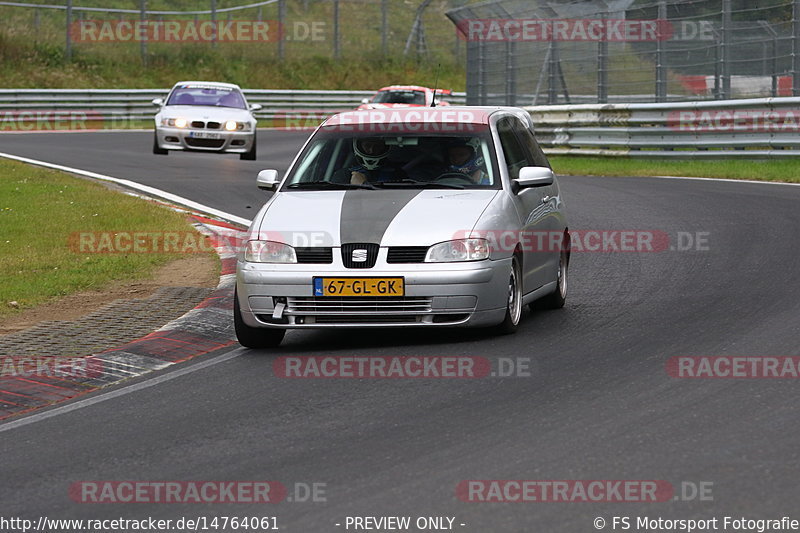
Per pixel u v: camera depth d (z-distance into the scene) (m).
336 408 19.09
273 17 141.75
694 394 19.02
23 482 15.95
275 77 130.75
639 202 47.41
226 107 74.19
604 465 15.47
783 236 36.81
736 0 68.62
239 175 60.34
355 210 24.23
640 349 22.58
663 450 16.02
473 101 87.69
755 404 18.27
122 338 25.17
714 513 13.59
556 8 80.19
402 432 17.47
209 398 20.25
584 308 27.44
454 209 24.16
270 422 18.47
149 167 64.19
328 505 14.35
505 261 23.80
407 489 14.80
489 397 19.34
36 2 128.75
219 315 27.11
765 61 66.94
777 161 61.19
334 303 23.09
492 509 13.95
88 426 18.78
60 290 30.73
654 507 13.85
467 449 16.44
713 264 32.53
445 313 23.08
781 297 27.38
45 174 57.34
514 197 25.38
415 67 143.12
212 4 124.88
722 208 44.31
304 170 26.50
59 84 114.12
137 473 16.11
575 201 48.62
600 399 18.92
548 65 82.00
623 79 75.25
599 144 70.44
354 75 136.62
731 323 24.72
